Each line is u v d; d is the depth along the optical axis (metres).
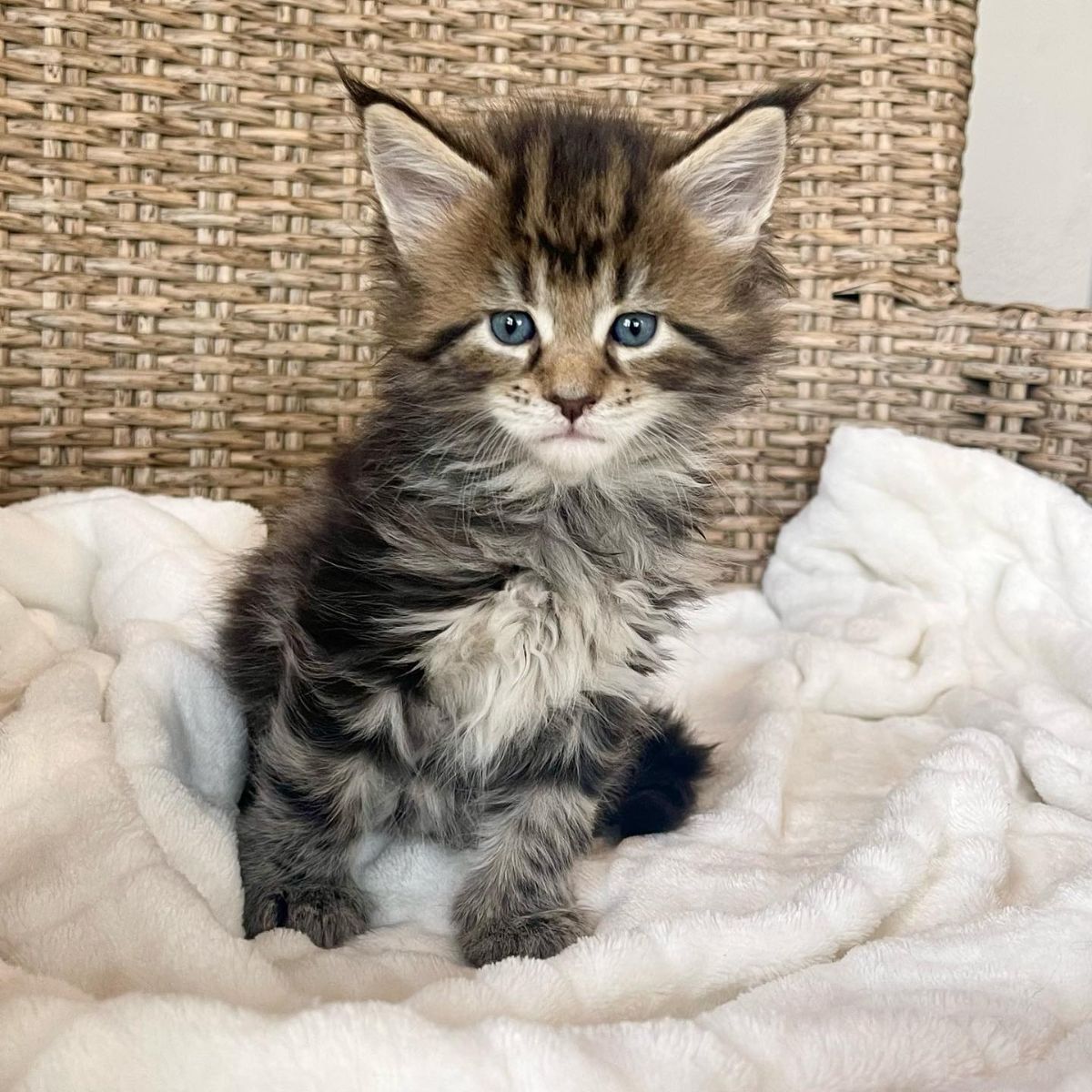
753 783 0.33
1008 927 0.25
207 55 0.44
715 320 0.29
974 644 0.43
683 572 0.30
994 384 0.48
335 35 0.46
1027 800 0.34
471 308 0.27
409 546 0.27
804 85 0.38
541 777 0.29
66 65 0.43
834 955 0.25
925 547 0.45
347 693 0.27
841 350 0.49
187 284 0.45
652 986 0.23
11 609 0.35
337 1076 0.18
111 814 0.26
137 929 0.22
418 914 0.29
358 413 0.47
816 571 0.47
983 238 0.62
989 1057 0.21
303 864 0.28
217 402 0.46
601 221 0.27
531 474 0.28
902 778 0.36
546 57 0.47
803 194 0.49
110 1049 0.18
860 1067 0.20
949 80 0.49
